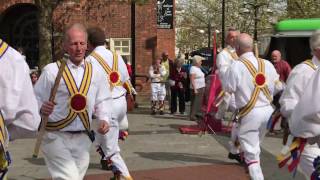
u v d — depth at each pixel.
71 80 4.61
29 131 3.44
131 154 9.41
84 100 4.63
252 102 6.71
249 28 36.25
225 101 7.39
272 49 16.22
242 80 6.74
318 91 4.10
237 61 6.83
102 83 4.81
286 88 4.56
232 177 7.60
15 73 3.30
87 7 19.16
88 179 7.39
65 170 4.62
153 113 16.23
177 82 16.19
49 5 13.26
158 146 10.25
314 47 4.46
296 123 4.25
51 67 4.68
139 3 14.77
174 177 7.61
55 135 4.67
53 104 4.52
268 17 33.75
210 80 10.53
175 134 11.78
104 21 19.83
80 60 4.68
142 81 19.84
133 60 17.97
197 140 10.93
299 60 15.80
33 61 19.88
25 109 3.36
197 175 7.74
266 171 7.94
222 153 9.46
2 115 3.29
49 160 4.71
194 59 14.20
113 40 19.94
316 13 27.88
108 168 7.64
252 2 32.84
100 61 6.68
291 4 29.59
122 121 7.57
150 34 20.03
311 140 4.29
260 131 6.80
